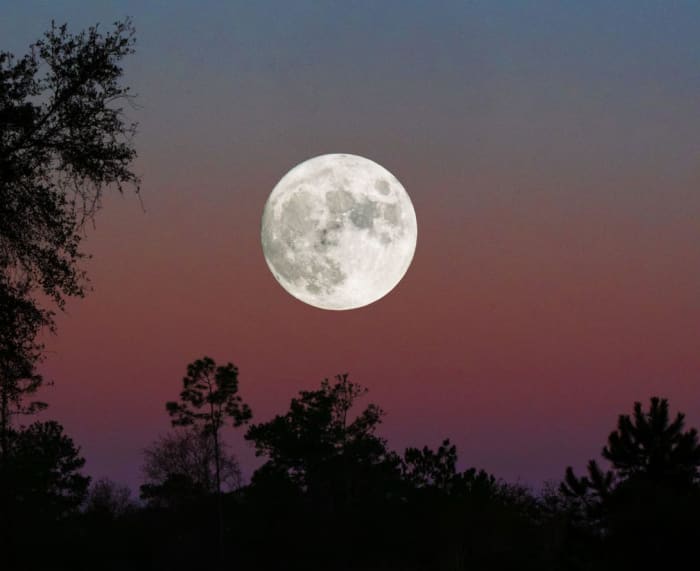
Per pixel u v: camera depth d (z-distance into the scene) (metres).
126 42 80.06
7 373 81.50
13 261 78.69
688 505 126.38
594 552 146.38
